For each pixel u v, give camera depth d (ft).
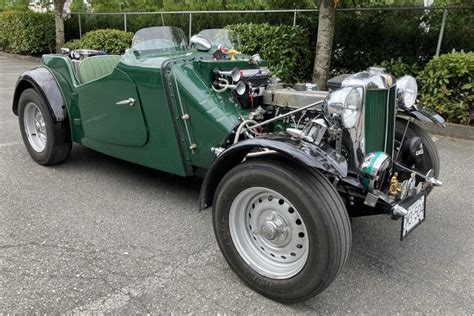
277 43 26.02
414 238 10.69
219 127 10.30
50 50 50.39
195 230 10.79
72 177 14.08
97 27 47.73
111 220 11.21
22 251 9.64
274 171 7.59
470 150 17.65
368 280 8.95
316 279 7.50
